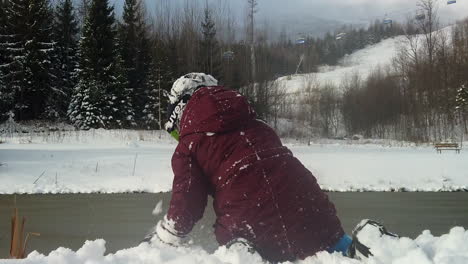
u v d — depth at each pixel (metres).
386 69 56.25
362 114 47.91
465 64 45.75
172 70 37.91
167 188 14.29
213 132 2.19
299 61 54.44
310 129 44.59
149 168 16.61
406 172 16.81
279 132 39.66
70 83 41.66
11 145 22.66
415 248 1.95
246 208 2.12
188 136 2.23
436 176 16.38
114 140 27.20
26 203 11.99
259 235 2.11
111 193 13.69
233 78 38.72
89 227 8.70
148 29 42.41
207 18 38.62
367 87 49.25
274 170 2.17
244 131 2.24
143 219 9.56
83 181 14.92
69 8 43.69
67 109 40.62
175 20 40.25
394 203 12.12
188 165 2.19
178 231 2.11
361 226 2.09
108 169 16.34
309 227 2.11
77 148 21.34
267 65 39.88
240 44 39.69
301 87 50.72
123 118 38.38
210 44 38.62
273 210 2.11
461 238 2.16
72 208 11.12
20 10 38.41
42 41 39.16
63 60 42.34
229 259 1.91
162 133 30.61
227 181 2.17
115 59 38.66
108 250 6.77
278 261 2.11
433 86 45.62
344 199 12.82
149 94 38.66
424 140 39.31
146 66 41.09
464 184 15.33
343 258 1.95
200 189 2.18
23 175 15.32
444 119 43.81
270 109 40.59
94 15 38.41
